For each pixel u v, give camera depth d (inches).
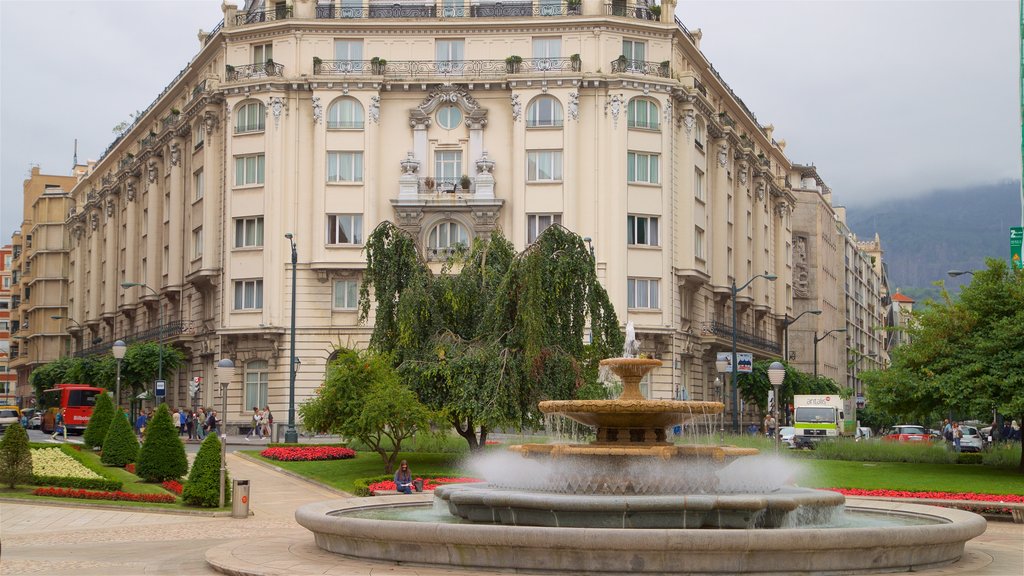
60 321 4360.2
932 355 1373.0
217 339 2412.6
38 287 4377.5
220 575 615.8
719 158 2664.9
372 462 1465.3
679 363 2351.1
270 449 1592.0
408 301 1350.9
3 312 5920.3
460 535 581.0
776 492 728.3
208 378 2502.5
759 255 3097.9
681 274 2377.0
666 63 2353.6
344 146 2310.5
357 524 623.2
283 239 2305.6
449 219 2292.1
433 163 2335.1
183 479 1245.1
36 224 4434.1
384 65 2322.8
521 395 1302.9
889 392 1408.7
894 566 597.3
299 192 2322.8
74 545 794.8
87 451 1563.7
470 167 2322.8
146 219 3073.3
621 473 704.4
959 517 693.9
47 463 1230.3
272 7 2453.2
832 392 3093.0
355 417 1277.1
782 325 3464.6
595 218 2282.2
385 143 2341.3
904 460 1596.9
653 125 2326.5
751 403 2780.5
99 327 3656.5
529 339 1283.2
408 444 1644.9
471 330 1385.3
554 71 2298.2
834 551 573.0
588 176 2294.5
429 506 818.8
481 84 2322.8
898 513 775.1
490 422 1273.4
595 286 1358.3
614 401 749.9
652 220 2316.7
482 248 1434.5
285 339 2299.5
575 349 1348.4
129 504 1079.0
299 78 2310.5
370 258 1418.6
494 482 762.2
